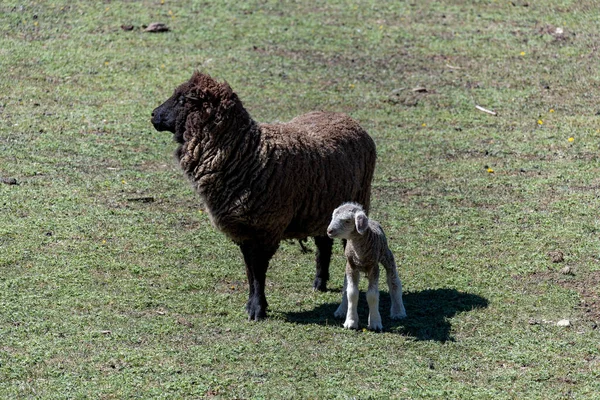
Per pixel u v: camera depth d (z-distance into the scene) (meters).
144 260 13.89
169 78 22.23
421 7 27.03
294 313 12.39
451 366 10.84
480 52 24.23
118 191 16.61
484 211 16.19
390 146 19.14
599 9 26.77
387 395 10.04
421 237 15.09
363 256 11.36
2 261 13.46
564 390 10.34
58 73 22.38
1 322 11.62
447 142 19.47
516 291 13.19
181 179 17.36
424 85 22.42
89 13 25.83
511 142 19.52
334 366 10.72
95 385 10.05
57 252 13.95
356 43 24.61
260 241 11.96
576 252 14.52
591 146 19.25
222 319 12.04
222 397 9.91
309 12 26.50
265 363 10.73
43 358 10.66
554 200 16.67
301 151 12.01
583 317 12.38
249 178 11.66
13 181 16.61
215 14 26.09
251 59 23.39
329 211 12.41
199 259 14.06
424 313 12.41
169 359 10.75
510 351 11.30
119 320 11.84
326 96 21.55
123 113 20.41
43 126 19.50
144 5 26.55
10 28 24.72
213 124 11.66
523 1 27.42
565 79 22.73
